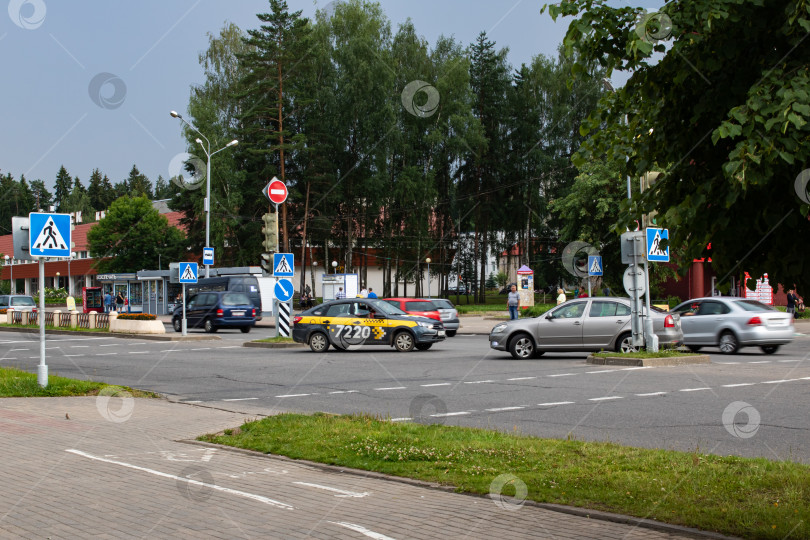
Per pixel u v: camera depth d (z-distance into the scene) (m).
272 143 52.88
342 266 67.69
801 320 39.88
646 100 4.79
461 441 8.24
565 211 46.16
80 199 113.69
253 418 10.52
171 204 59.03
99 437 9.16
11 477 6.96
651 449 7.75
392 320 22.61
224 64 59.09
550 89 55.94
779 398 11.86
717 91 4.44
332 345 24.50
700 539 4.91
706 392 12.62
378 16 55.34
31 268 93.44
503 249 64.12
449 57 55.12
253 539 5.05
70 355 22.67
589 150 5.19
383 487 6.61
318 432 8.95
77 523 5.43
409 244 57.44
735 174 4.00
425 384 14.33
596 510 5.62
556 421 10.03
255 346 25.72
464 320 43.12
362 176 54.31
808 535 4.75
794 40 4.08
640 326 18.52
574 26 4.65
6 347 26.55
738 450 8.05
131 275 55.94
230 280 44.50
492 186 57.91
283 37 51.53
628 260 18.56
